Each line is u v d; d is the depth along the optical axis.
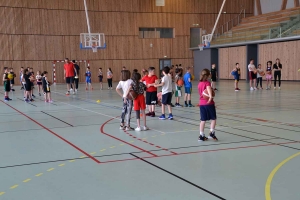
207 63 34.53
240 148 6.13
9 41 29.20
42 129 8.38
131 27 33.16
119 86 8.05
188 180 4.46
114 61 32.94
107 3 32.19
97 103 14.21
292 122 8.80
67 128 8.46
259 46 29.70
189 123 8.92
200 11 34.88
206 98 6.63
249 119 9.38
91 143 6.71
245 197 3.85
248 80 30.03
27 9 29.62
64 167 5.12
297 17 27.97
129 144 6.57
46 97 15.05
